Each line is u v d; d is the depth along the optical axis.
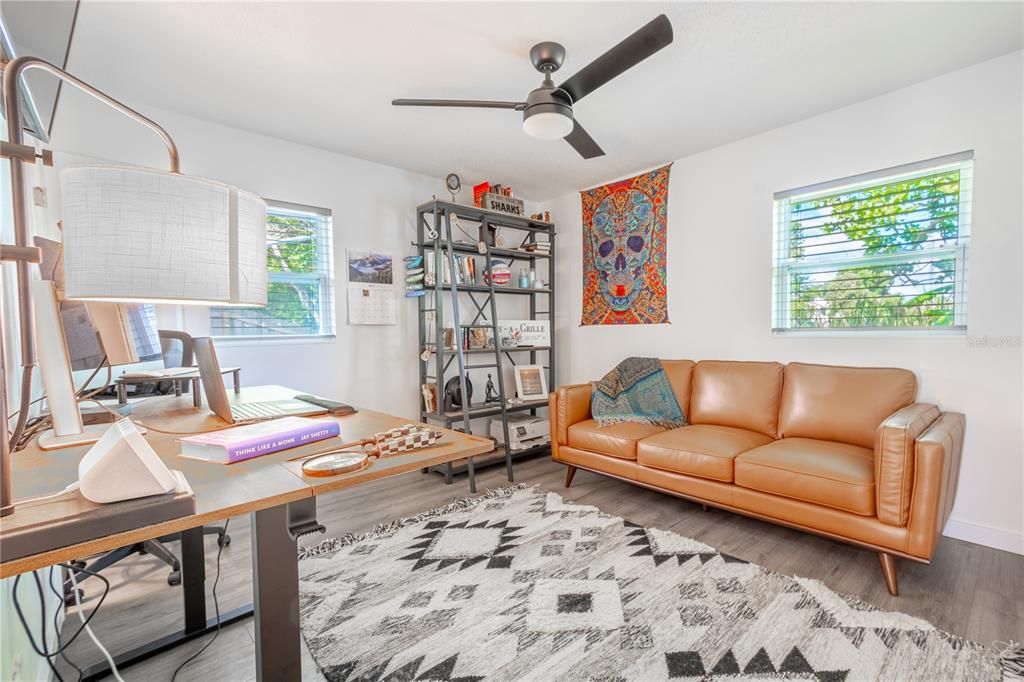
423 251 3.48
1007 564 1.94
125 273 0.81
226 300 0.93
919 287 2.35
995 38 1.91
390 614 1.62
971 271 2.15
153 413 1.42
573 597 1.71
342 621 1.59
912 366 2.33
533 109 1.86
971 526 2.16
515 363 4.21
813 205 2.71
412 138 2.89
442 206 3.33
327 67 2.10
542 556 2.02
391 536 2.24
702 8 1.72
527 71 2.14
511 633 1.52
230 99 2.38
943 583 1.79
